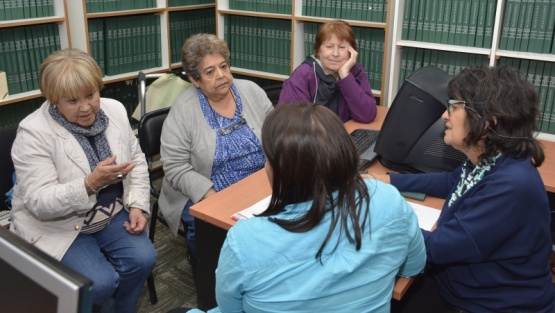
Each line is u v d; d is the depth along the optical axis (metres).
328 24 2.57
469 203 1.31
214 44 2.09
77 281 0.55
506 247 1.30
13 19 2.93
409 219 1.10
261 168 2.24
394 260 1.06
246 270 0.96
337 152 0.96
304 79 2.61
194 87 2.23
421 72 1.94
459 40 2.83
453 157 1.89
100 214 1.96
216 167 2.14
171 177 2.12
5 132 1.97
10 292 0.63
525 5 2.62
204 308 1.91
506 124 1.26
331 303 0.98
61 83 1.72
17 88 3.06
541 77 2.67
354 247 0.98
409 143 1.93
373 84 3.20
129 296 2.02
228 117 2.20
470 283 1.39
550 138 2.68
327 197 0.98
